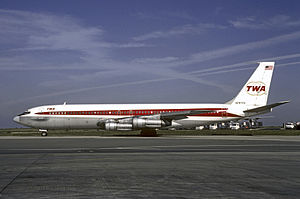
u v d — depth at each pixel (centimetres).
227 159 1514
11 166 1277
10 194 770
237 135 4844
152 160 1476
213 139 3534
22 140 3419
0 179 977
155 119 4166
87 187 853
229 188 841
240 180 957
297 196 748
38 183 911
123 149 2178
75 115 4441
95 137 4147
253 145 2556
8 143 2889
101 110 4422
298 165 1291
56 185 881
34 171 1138
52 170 1160
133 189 827
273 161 1430
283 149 2145
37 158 1591
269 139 3522
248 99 4422
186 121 4359
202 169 1180
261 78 4431
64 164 1336
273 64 4428
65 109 4478
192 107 4384
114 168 1209
